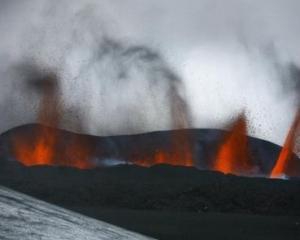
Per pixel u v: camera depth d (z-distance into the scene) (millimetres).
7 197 8242
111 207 31250
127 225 22000
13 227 6277
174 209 31281
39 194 34062
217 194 34312
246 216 28984
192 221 25000
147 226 21891
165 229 20984
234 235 20016
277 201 33562
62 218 7980
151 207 31547
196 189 35250
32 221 6938
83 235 7078
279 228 23266
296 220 27609
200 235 19578
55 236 6422
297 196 34594
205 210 31344
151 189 35188
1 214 6809
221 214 29734
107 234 7910
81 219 8516
